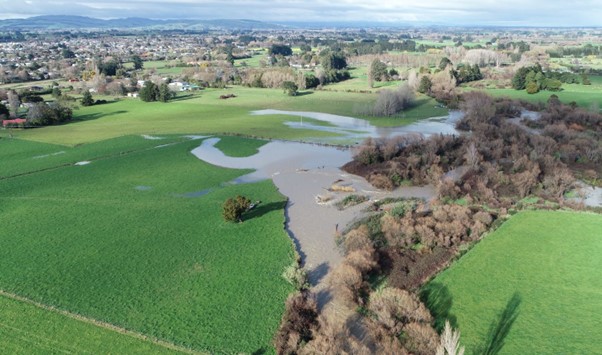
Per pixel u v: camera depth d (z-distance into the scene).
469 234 71.69
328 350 43.94
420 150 109.75
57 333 49.66
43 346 47.69
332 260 64.88
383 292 52.00
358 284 55.91
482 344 47.47
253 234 72.50
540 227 74.19
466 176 97.81
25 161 111.94
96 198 87.81
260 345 47.88
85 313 52.91
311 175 102.56
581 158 108.31
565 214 79.19
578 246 67.69
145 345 47.88
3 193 90.12
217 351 47.03
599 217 77.75
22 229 74.25
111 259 64.88
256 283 59.00
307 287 57.84
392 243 67.94
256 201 86.44
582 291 56.47
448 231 70.00
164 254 66.31
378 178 95.88
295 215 80.69
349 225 76.19
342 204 85.25
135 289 57.66
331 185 96.12
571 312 52.47
